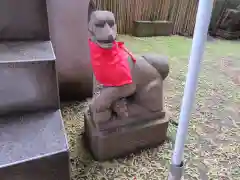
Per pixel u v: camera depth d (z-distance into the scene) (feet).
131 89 3.73
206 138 4.73
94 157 4.15
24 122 3.39
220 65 8.09
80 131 4.72
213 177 3.88
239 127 5.11
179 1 10.45
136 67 3.81
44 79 3.45
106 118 3.84
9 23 3.80
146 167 4.00
